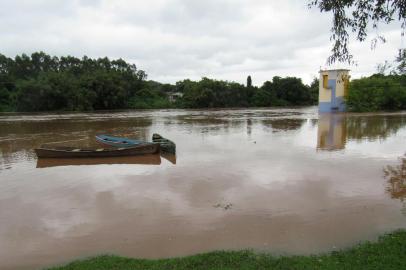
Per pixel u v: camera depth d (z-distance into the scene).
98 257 6.90
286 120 39.88
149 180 13.12
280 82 93.81
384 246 6.54
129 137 26.95
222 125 34.72
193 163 15.90
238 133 27.38
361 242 7.53
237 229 8.49
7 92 74.69
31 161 17.14
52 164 16.27
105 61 99.69
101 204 10.56
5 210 10.22
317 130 28.73
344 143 21.42
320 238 7.86
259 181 12.69
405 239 6.81
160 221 9.12
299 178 13.00
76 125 37.16
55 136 27.91
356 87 53.84
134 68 100.88
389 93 54.78
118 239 8.14
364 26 7.30
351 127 30.62
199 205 10.26
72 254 7.50
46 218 9.55
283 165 15.19
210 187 12.05
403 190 11.37
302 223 8.76
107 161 16.69
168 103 84.19
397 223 8.63
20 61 92.62
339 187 11.79
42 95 69.56
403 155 17.20
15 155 19.11
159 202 10.60
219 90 83.69
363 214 9.27
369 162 15.65
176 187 12.15
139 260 6.57
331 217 9.11
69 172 14.66
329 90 52.44
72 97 72.62
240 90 87.62
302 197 10.79
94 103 76.31
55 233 8.57
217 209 9.88
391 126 30.98
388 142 21.61
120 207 10.24
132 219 9.30
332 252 6.77
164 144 18.59
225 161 16.20
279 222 8.86
